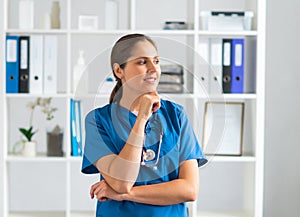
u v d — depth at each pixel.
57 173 4.22
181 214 1.79
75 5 4.14
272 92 4.27
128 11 4.08
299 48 4.25
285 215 4.32
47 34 3.97
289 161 4.30
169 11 4.22
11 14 4.12
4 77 3.74
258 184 3.80
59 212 4.11
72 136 3.80
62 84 4.17
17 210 4.20
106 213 1.75
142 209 1.72
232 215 4.01
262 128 3.79
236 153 3.89
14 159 3.77
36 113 4.17
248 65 3.99
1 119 3.76
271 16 4.24
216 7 4.27
